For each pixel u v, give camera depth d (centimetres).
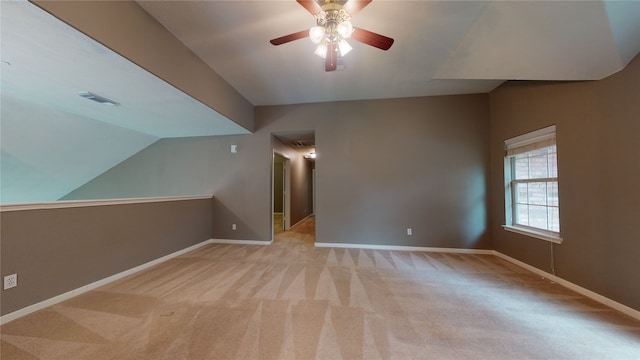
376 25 242
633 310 211
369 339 182
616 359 163
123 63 214
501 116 386
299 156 765
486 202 416
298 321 205
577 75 251
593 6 191
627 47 206
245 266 346
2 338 182
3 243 203
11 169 394
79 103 312
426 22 237
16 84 257
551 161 304
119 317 211
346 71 339
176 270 330
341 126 459
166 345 175
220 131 466
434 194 431
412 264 354
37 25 164
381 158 447
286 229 630
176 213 401
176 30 249
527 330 194
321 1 187
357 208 451
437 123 433
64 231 247
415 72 340
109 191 523
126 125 418
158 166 512
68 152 421
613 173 227
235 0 209
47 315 215
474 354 167
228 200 492
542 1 200
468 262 365
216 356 164
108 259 289
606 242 234
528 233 328
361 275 310
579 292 260
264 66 324
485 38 254
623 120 219
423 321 206
